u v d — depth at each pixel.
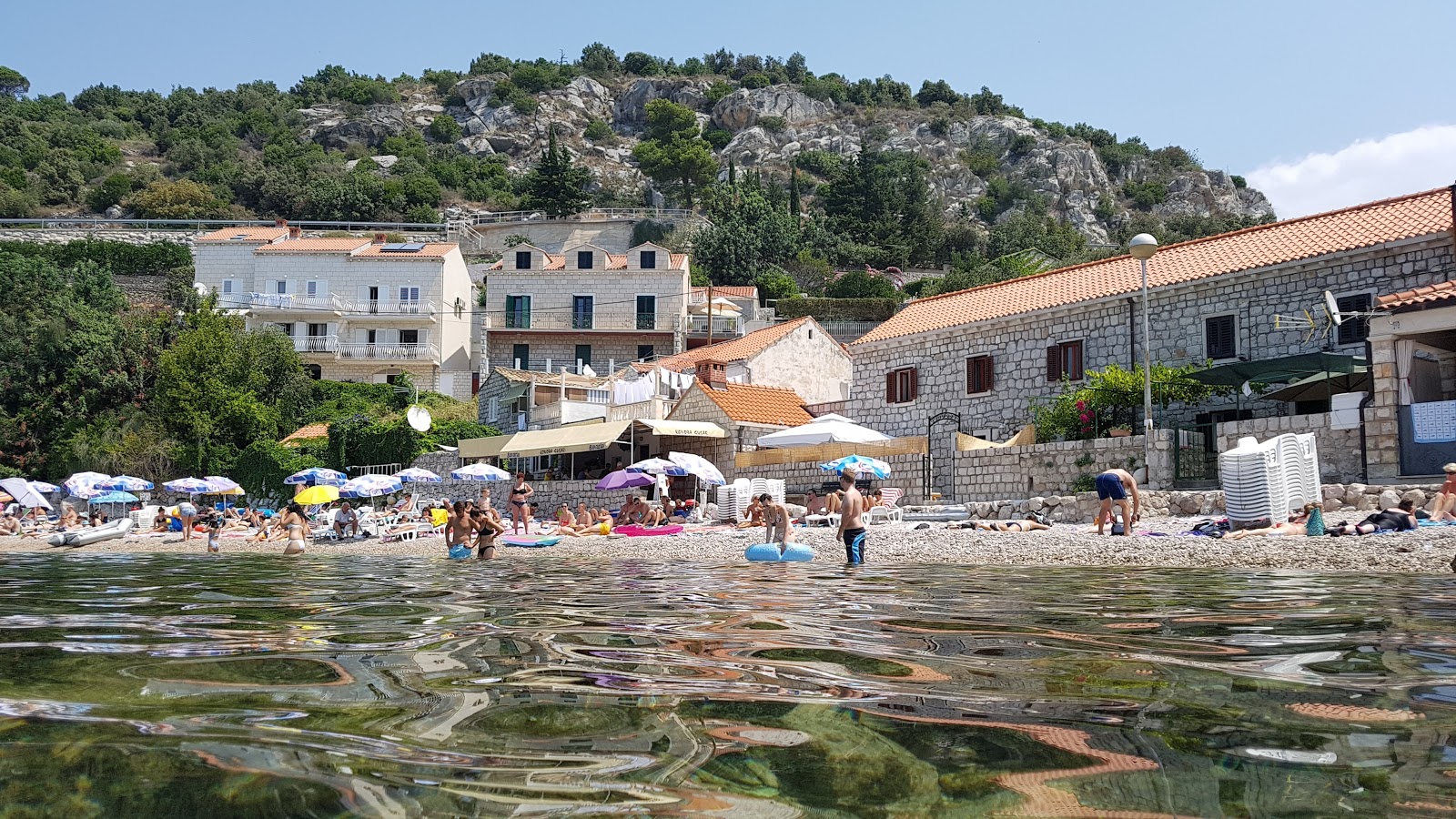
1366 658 4.27
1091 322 28.14
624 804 2.17
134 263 70.06
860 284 75.44
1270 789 2.31
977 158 143.75
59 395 49.44
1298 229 26.05
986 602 7.30
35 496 35.72
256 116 134.75
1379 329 18.75
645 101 160.50
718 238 83.44
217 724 2.93
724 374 40.00
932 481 25.67
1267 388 24.34
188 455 44.62
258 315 60.25
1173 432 20.72
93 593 8.60
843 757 2.60
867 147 104.44
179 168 114.62
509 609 6.89
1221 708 3.23
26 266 57.53
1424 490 15.77
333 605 7.24
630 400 37.88
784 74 173.75
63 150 108.88
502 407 45.28
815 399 41.62
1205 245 28.19
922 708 3.26
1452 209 21.75
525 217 95.38
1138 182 148.12
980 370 30.77
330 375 60.81
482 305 70.38
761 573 11.09
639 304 60.88
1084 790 2.30
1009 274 69.31
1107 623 5.75
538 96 159.00
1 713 3.09
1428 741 2.76
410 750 2.64
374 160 127.38
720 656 4.46
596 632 5.41
